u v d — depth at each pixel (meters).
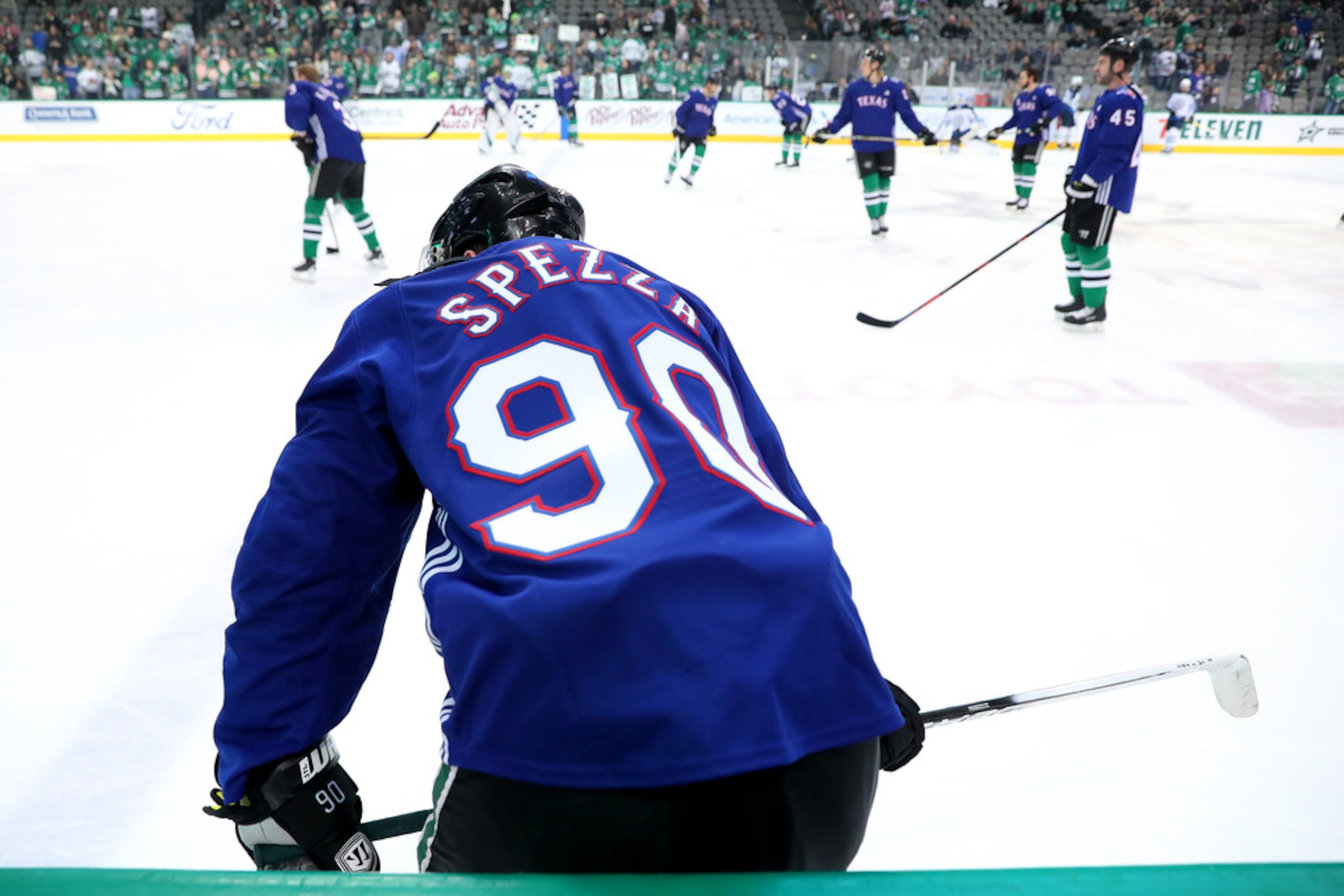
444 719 0.84
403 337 0.96
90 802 1.93
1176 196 11.41
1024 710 2.21
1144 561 2.98
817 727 0.80
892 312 6.11
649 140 16.86
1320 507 3.39
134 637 2.54
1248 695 1.56
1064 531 3.18
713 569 0.79
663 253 7.79
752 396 1.10
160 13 16.27
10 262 7.26
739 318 5.91
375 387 0.93
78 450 3.84
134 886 0.67
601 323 0.95
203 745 2.11
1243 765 2.03
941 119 16.59
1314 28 18.11
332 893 0.67
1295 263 7.70
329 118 6.41
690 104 10.84
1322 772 2.01
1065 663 2.43
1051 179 12.91
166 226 8.74
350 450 0.92
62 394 4.48
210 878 0.68
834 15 19.41
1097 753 2.06
